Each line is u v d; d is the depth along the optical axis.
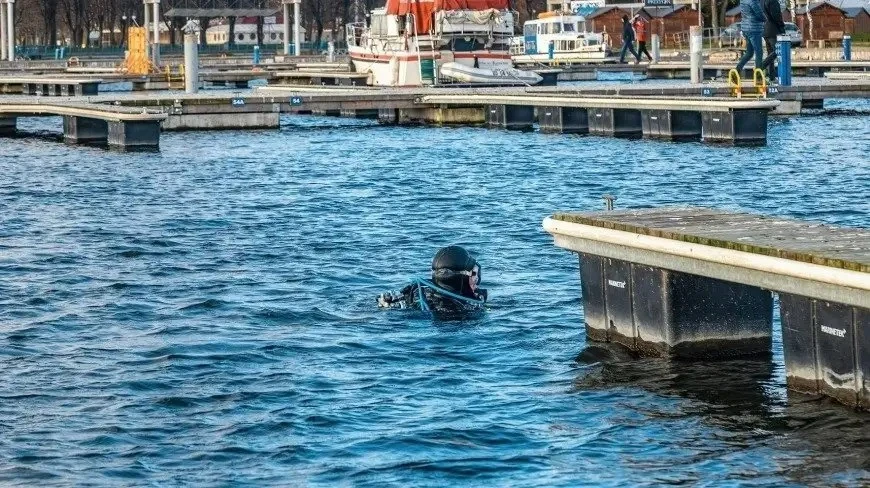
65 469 13.73
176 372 17.52
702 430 14.91
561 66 103.25
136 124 52.41
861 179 39.50
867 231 16.50
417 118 69.69
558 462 13.87
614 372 17.36
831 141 52.41
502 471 13.59
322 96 65.44
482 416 15.51
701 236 16.19
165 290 23.27
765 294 17.97
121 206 35.19
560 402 16.06
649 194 37.47
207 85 103.44
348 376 17.31
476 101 65.44
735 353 17.97
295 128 65.44
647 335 18.19
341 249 27.75
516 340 19.20
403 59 79.50
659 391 16.45
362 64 85.38
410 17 80.00
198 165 46.47
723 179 40.50
